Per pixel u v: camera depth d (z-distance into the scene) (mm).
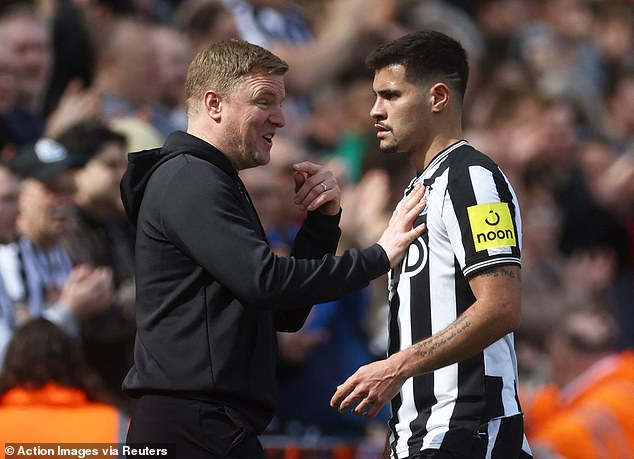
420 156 14914
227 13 30188
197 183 13945
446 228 14328
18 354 16625
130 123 24422
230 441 13898
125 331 20828
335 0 33938
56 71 27500
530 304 28359
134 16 29562
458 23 38500
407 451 14438
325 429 23281
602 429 22062
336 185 15359
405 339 14578
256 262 13656
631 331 32688
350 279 14055
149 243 14148
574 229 35000
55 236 21172
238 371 13977
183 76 27703
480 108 36781
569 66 41469
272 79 14570
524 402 24062
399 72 14773
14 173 21578
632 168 35812
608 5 45656
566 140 35719
